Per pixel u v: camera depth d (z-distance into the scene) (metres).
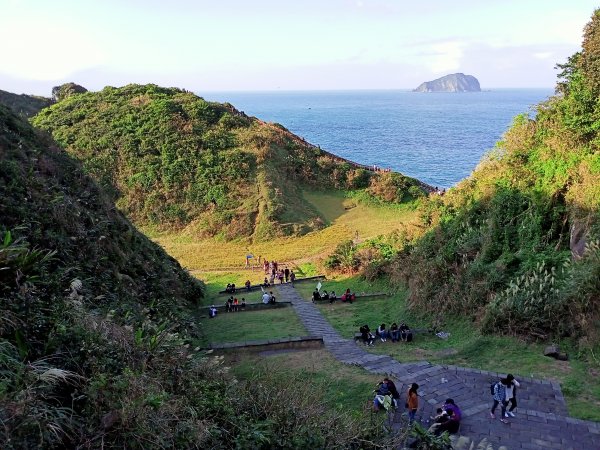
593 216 17.16
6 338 6.73
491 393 11.20
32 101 67.75
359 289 25.39
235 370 14.16
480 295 17.61
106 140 48.69
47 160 18.95
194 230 41.97
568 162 19.58
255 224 41.31
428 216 27.12
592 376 12.70
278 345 16.38
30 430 5.21
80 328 7.57
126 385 6.51
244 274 32.53
